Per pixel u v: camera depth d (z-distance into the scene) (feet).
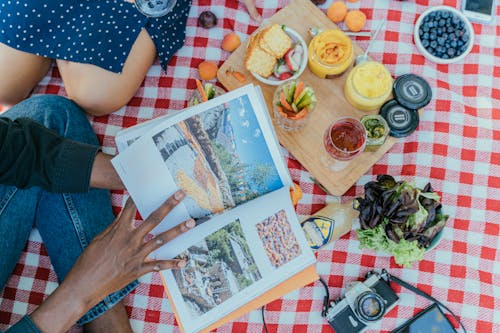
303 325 3.98
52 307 3.08
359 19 4.11
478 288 3.93
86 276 3.05
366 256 3.99
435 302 3.88
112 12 3.65
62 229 3.76
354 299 3.78
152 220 2.93
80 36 3.67
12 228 3.63
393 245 3.51
